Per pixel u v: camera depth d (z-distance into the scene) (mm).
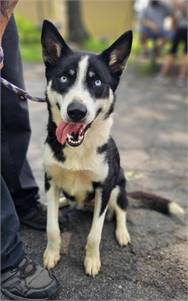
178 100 1852
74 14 3205
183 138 1347
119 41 640
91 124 627
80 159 644
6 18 550
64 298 607
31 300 594
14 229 581
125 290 629
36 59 2516
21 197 751
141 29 2541
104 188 666
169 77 2258
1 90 661
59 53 647
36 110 1512
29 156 1086
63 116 597
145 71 2383
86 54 639
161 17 2400
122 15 4234
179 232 784
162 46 2551
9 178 721
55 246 671
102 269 668
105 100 631
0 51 552
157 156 1172
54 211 671
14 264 595
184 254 720
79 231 763
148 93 1944
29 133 726
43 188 902
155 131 1399
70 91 605
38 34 3133
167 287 642
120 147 1224
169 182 1008
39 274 608
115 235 750
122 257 701
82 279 644
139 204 852
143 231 776
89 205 760
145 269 677
